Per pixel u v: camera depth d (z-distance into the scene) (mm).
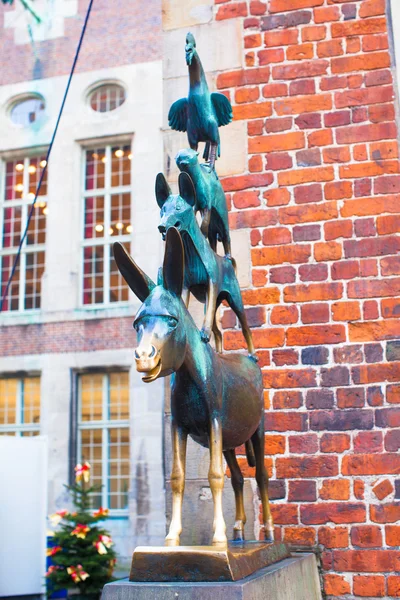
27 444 7180
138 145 16578
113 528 14711
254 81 3977
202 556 2133
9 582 6812
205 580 2117
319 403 3533
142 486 14766
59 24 17344
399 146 3738
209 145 2984
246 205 3832
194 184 2713
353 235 3680
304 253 3711
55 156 17234
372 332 3557
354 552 3340
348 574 3322
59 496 15422
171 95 4109
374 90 3832
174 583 2115
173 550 2164
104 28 17266
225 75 4023
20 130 17422
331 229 3709
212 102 3047
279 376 3600
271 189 3822
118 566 13414
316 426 3512
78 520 9492
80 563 9109
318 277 3668
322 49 3939
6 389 16531
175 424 2438
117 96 17156
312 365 3580
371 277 3615
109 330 16016
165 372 2186
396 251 3615
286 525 3430
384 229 3652
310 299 3654
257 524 3451
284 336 3639
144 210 16219
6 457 6953
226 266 2875
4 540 6840
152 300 2234
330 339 3590
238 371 2705
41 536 7215
